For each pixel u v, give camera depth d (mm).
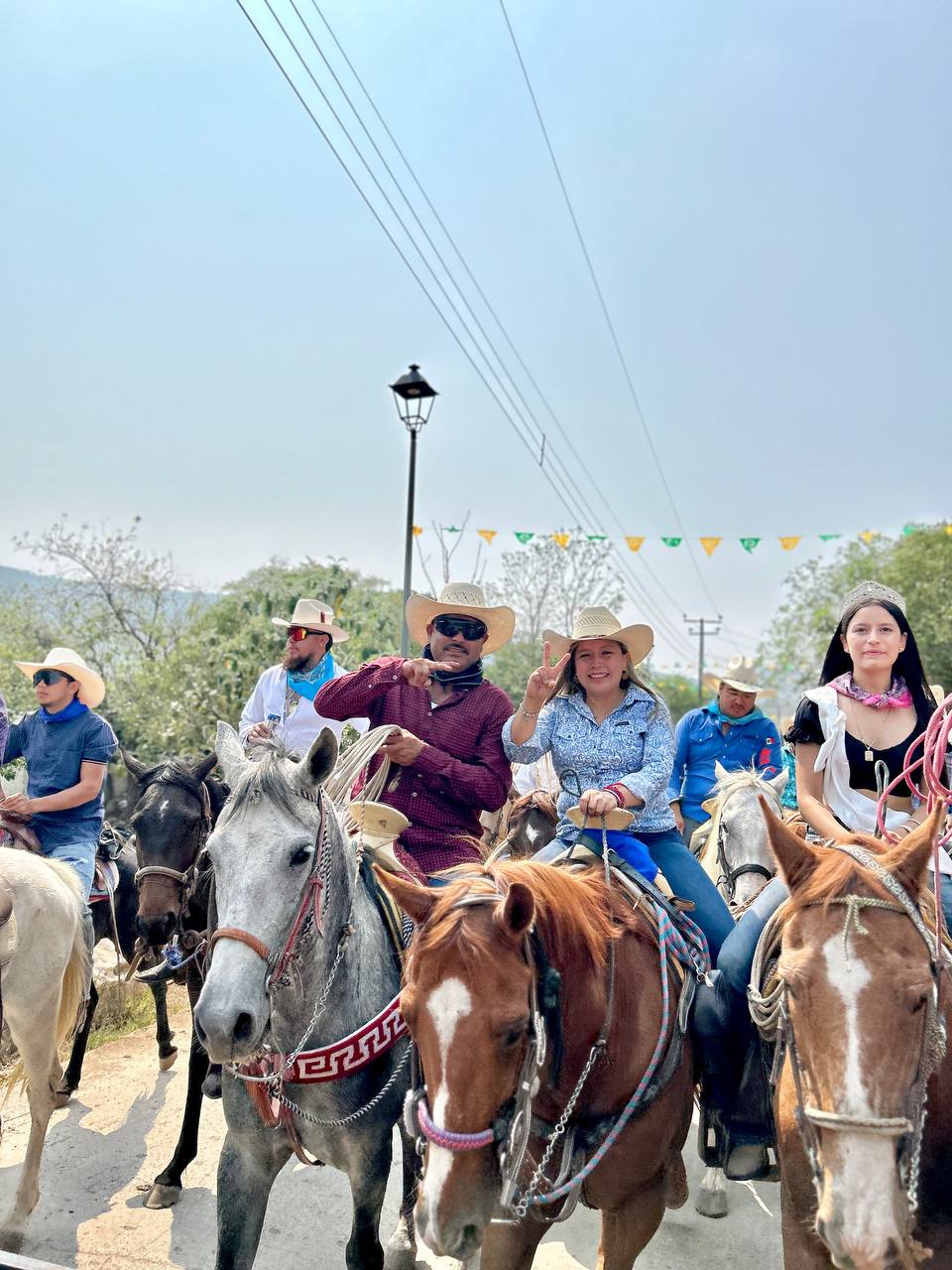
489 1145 2432
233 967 2969
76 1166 5203
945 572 33594
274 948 3102
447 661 4629
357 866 3773
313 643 6758
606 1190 3180
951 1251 2789
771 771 7195
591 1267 4406
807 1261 2729
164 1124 5727
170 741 14297
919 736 3396
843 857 2607
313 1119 3490
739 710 7445
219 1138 5566
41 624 20266
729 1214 4844
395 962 3836
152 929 5148
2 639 19109
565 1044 2900
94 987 6961
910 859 2557
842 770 3578
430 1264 4383
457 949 2473
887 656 3482
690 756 7578
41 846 5680
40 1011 4656
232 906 3078
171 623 20391
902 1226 2199
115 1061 6723
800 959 2436
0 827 5516
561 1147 3014
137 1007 7832
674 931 3490
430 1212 2314
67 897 4922
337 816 3633
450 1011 2414
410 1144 3936
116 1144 5465
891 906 2467
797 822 4605
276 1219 4777
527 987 2521
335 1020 3531
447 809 4453
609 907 3357
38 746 5836
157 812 5316
